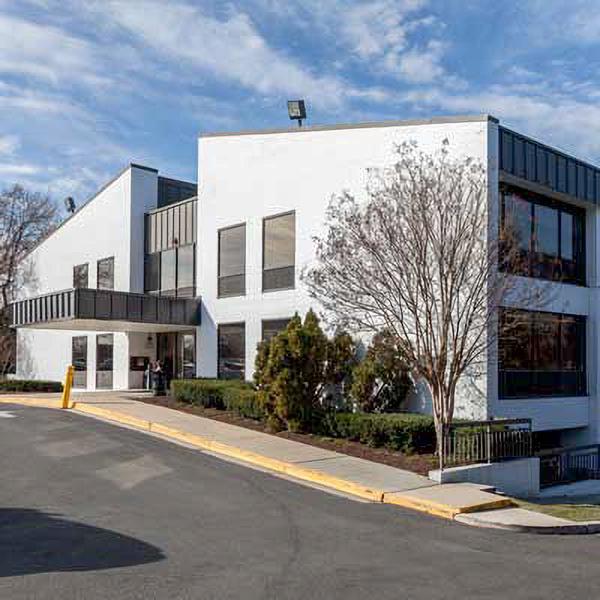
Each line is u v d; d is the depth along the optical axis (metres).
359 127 19.17
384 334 16.19
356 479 11.86
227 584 6.59
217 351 23.95
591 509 11.36
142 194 29.09
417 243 14.29
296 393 16.17
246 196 23.02
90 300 22.28
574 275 20.47
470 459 13.21
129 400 22.34
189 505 10.03
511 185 18.11
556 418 19.05
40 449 14.34
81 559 7.31
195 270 25.83
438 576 7.06
